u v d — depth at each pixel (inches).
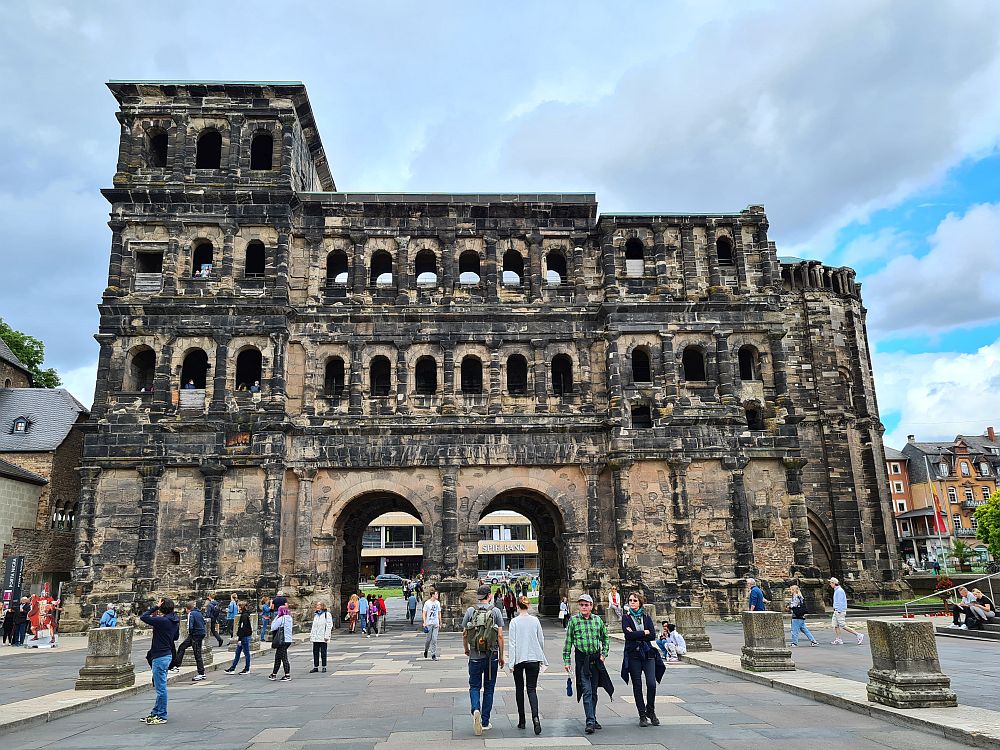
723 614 1942.7
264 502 1931.6
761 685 924.0
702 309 2140.7
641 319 2124.8
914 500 5260.8
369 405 2049.7
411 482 2005.4
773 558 2028.8
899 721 674.8
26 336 3147.1
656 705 797.2
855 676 947.3
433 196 2175.2
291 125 2175.2
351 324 2084.2
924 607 2138.3
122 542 1908.2
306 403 2023.9
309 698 910.4
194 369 2214.6
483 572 4704.7
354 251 2148.1
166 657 781.3
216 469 1923.0
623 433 2033.7
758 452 2080.5
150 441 1950.1
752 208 2245.3
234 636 1588.3
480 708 714.2
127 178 2102.6
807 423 2600.9
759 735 645.9
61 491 2319.1
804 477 2561.5
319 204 2148.1
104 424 1953.7
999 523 3698.3
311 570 1937.7
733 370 2133.4
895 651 722.2
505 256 2261.3
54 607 1795.0
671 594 1952.5
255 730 717.3
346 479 1999.3
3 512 2082.9
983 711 679.1
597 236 2223.2
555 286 2170.3
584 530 2011.6
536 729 671.1
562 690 940.0
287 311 2031.3
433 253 2236.7
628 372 2103.8
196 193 2087.8
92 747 655.8
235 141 2145.7
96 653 962.7
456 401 2063.2
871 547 2549.2
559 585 2316.7
